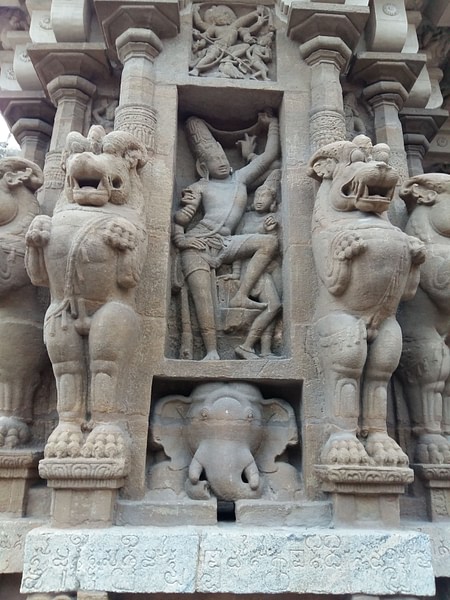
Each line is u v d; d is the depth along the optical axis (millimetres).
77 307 2895
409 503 3207
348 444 2865
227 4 4195
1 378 3182
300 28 3961
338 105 3801
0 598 2885
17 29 4844
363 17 3920
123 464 2736
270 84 3902
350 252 2916
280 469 3131
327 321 3100
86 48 4059
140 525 2805
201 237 3629
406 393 3457
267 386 3336
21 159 3391
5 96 4691
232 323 3502
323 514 2900
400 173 4105
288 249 3492
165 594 2666
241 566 2574
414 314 3432
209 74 3949
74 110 4152
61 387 2902
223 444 3035
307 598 2707
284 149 3797
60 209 3053
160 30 3908
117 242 2852
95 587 2498
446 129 5598
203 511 2875
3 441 3059
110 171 3027
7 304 3246
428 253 3359
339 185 3170
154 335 3201
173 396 3254
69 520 2697
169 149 3643
